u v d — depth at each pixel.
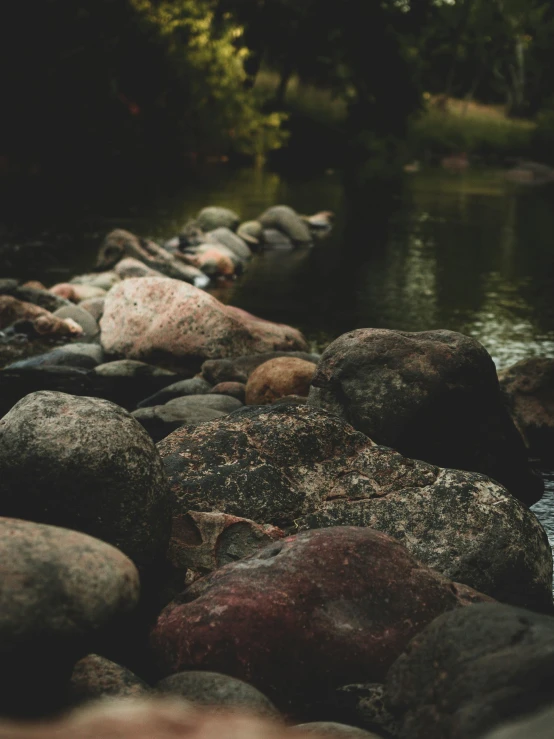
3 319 5.70
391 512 3.01
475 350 3.58
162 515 2.77
